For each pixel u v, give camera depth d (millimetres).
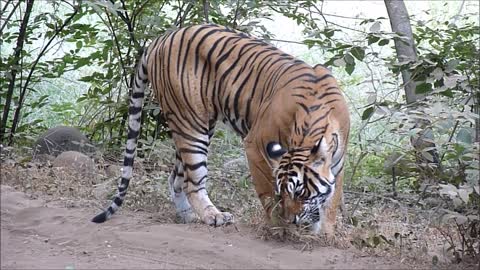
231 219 10352
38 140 14281
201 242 9398
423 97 12109
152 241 9508
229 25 14531
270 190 9688
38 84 18656
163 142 13914
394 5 14094
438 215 11359
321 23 21766
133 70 14609
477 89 11453
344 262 8992
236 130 10477
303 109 9242
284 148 9430
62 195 11648
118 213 10805
